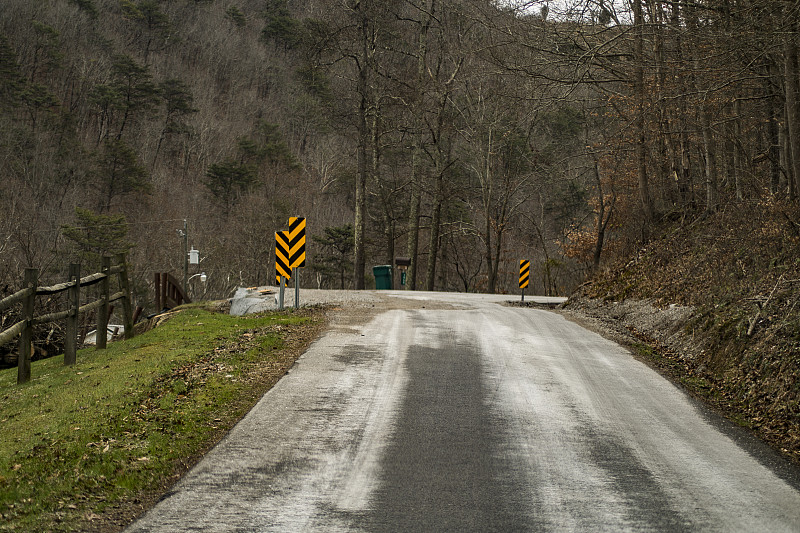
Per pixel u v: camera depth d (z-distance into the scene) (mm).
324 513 5812
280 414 8695
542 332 16141
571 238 53656
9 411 9164
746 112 22547
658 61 18312
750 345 11805
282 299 18688
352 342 13711
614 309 20891
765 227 16953
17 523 5395
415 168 43812
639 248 24203
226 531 5441
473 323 17234
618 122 29516
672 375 12211
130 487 6270
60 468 6527
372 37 39562
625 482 6723
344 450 7430
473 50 22344
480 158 48156
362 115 39938
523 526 5629
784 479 7000
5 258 40969
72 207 58281
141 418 8164
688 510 6066
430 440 7836
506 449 7605
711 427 8930
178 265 60688
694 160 33250
